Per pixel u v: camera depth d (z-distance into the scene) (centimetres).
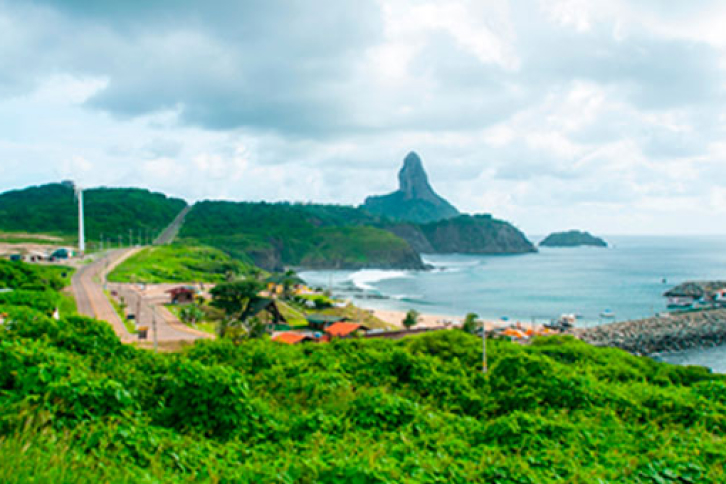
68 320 1418
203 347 1525
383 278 18600
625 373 1912
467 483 613
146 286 8944
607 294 13888
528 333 7444
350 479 564
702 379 2348
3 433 604
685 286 13775
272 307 7294
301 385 1154
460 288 15400
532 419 870
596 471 668
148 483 529
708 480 670
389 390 1299
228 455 691
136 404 823
